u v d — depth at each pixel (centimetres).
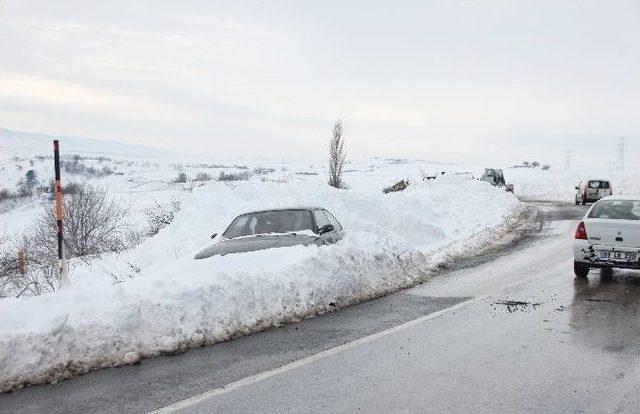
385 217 1775
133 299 622
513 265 1205
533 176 7088
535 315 738
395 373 505
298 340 627
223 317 656
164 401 446
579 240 1020
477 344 598
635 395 443
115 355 553
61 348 534
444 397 443
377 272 938
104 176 16988
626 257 977
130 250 1681
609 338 619
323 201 1728
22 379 496
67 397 462
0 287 1283
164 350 582
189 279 704
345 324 700
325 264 830
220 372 517
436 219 2139
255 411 421
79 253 2270
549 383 473
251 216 1024
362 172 13638
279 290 740
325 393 457
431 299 855
